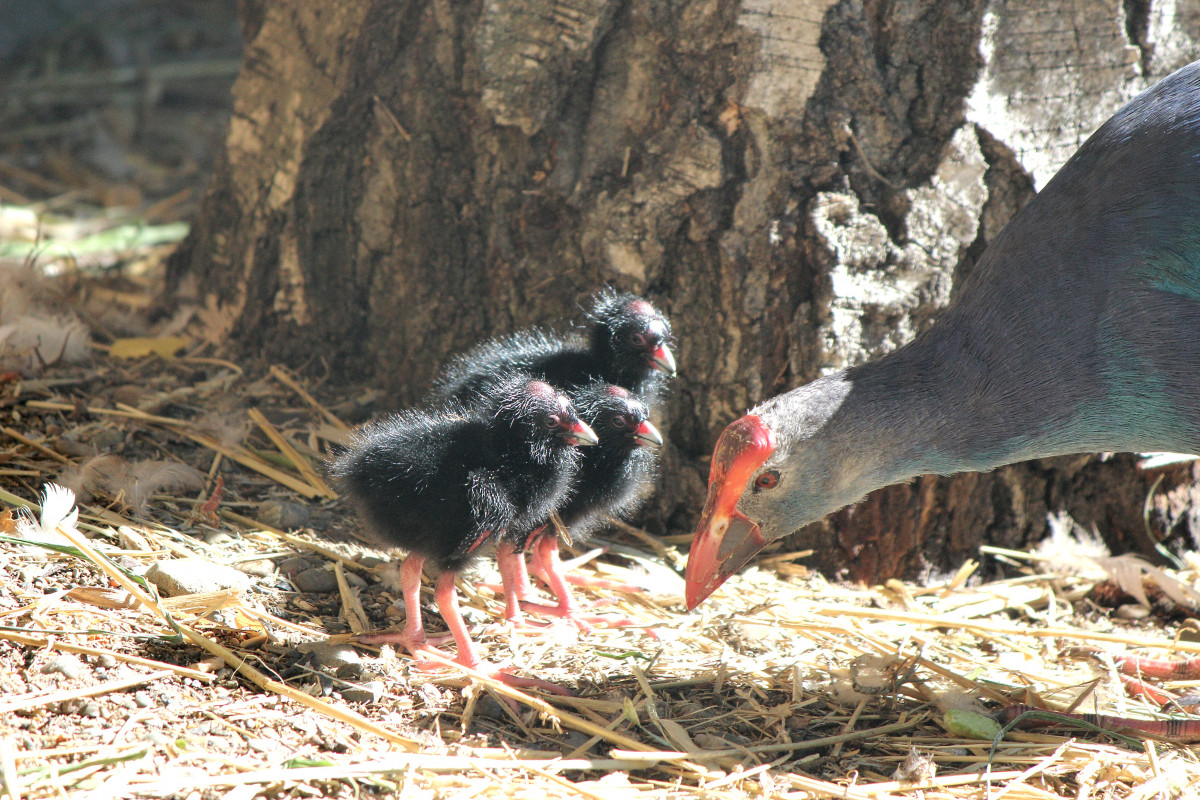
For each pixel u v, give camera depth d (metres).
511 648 4.27
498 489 4.14
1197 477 5.42
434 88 5.50
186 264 6.72
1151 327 3.80
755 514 4.00
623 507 4.91
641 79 5.17
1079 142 5.09
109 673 3.60
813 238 4.98
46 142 10.10
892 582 5.14
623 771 3.51
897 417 3.95
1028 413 3.93
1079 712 4.05
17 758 3.14
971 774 3.62
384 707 3.74
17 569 4.07
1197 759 3.77
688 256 5.23
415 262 5.73
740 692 4.05
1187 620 4.93
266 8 6.04
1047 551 5.28
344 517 5.07
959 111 4.92
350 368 6.09
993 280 4.05
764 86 4.91
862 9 4.87
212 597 4.06
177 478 4.96
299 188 5.92
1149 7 5.03
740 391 5.23
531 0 5.17
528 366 4.90
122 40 11.76
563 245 5.43
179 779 3.12
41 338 5.80
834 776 3.60
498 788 3.32
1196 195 3.79
